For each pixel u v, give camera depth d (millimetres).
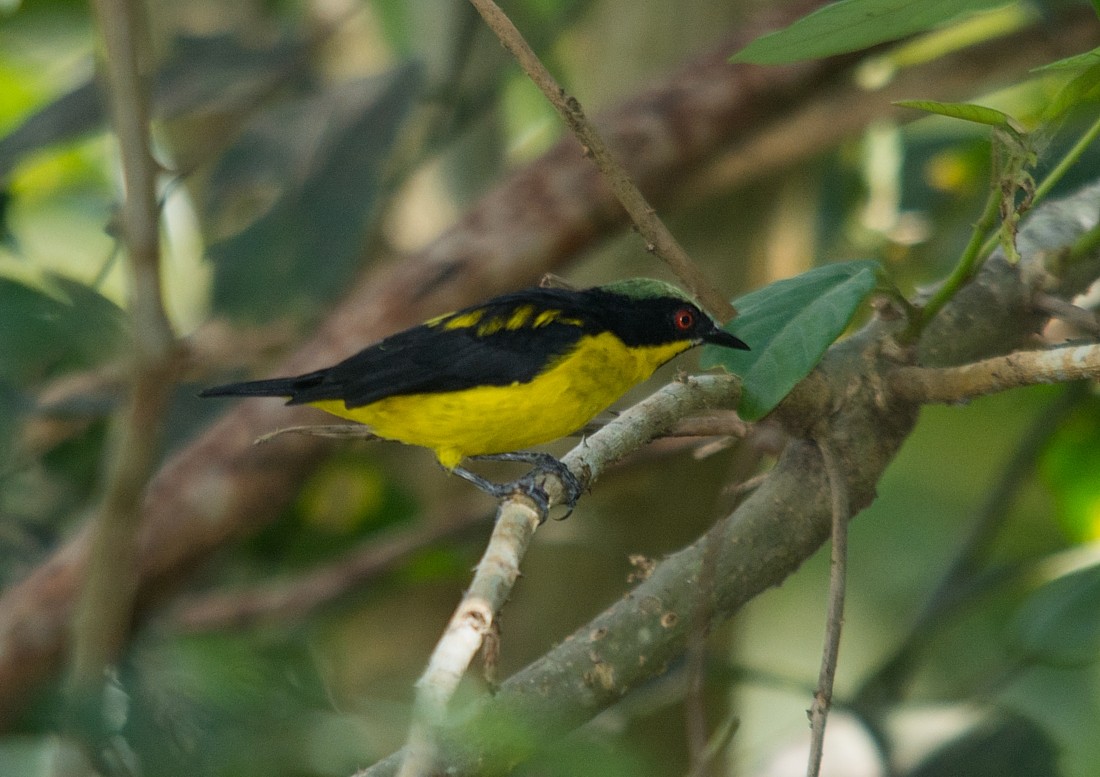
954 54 12227
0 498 11477
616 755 4621
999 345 7230
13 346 9672
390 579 12445
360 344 10836
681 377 6660
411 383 9023
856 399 6594
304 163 11688
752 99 11312
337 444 10930
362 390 9141
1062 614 9453
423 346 9141
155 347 7766
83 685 5309
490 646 4965
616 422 6410
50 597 9906
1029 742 10211
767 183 12680
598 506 12180
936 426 15688
